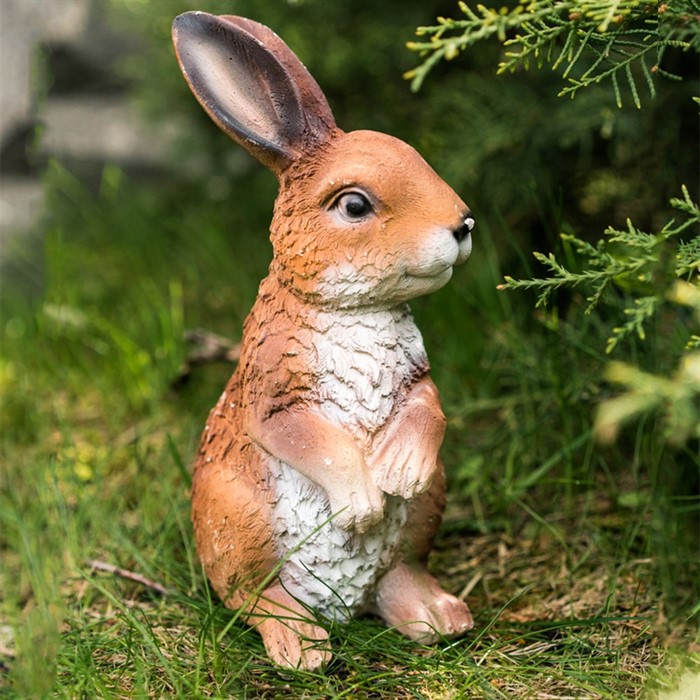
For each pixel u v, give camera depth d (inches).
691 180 203.6
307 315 139.4
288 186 139.1
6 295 300.8
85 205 339.6
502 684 138.7
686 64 202.5
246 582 146.3
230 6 268.8
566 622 148.2
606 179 233.9
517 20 126.6
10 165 332.8
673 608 155.9
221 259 294.5
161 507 196.5
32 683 135.3
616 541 177.5
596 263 139.8
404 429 140.3
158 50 313.0
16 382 259.0
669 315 179.6
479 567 177.3
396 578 152.2
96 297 292.4
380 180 133.8
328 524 141.7
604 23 120.3
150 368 249.6
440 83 265.4
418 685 138.7
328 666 143.6
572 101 217.2
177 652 148.7
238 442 145.6
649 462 179.6
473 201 248.2
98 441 229.3
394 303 140.8
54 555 182.4
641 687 135.9
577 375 195.8
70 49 358.9
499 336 214.2
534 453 201.6
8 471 217.5
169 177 367.9
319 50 272.8
